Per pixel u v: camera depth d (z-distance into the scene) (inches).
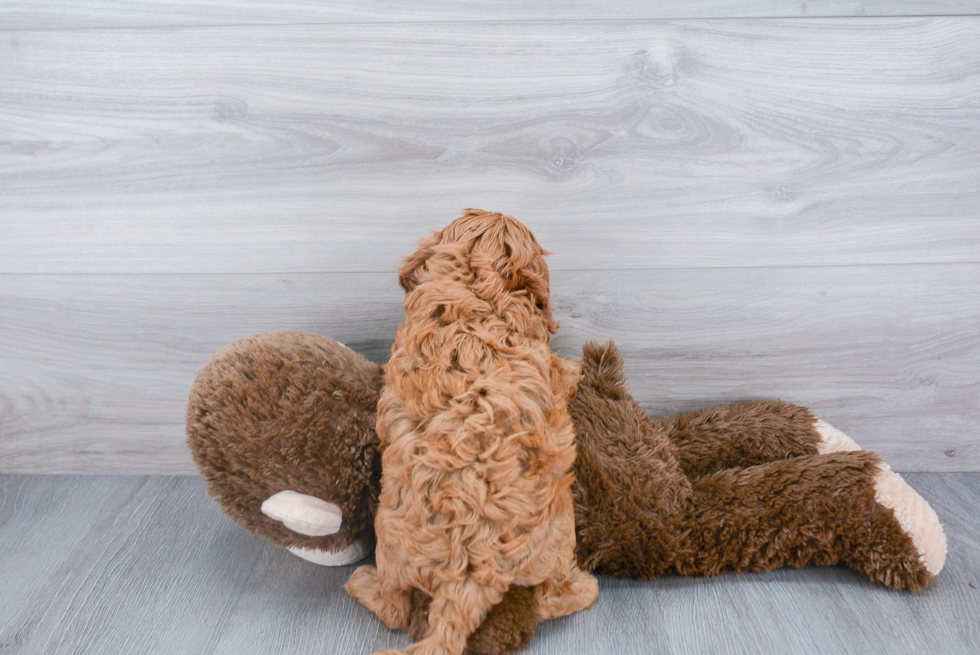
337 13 39.3
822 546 36.1
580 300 43.6
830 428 42.3
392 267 43.1
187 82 40.6
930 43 39.1
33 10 39.8
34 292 44.5
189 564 38.8
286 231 42.8
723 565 36.6
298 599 35.9
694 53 39.5
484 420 28.9
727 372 45.2
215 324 44.9
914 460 46.9
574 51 39.4
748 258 42.8
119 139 41.7
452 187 41.8
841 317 43.8
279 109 40.8
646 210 41.9
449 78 40.0
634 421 39.1
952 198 41.5
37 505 44.9
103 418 47.4
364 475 35.7
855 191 41.5
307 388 34.9
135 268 43.9
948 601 34.6
